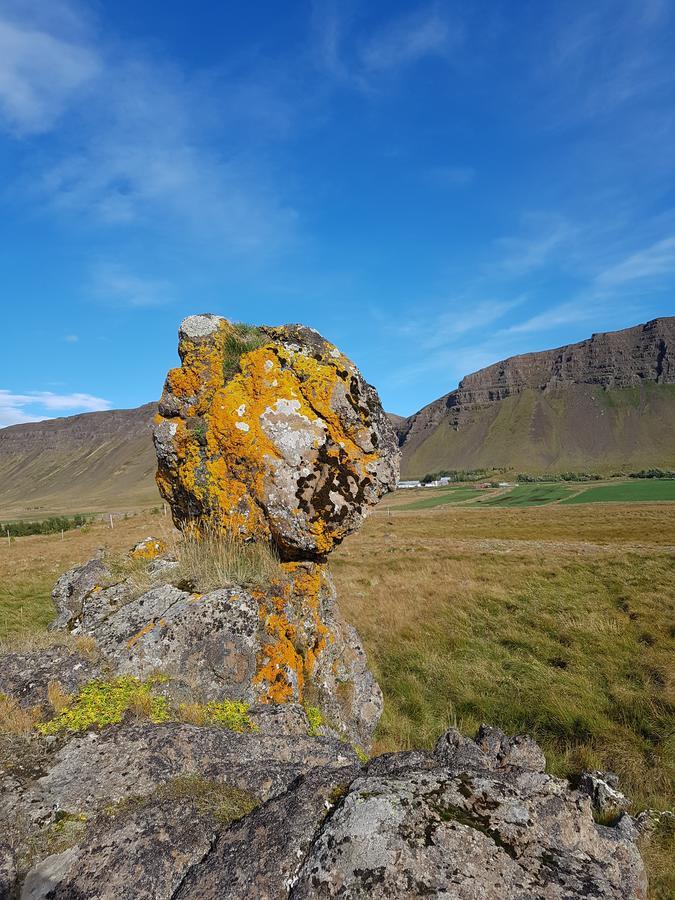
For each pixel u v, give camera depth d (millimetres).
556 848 2691
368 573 19547
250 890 2451
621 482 126000
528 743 5371
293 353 7043
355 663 7098
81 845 2826
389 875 2324
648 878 4594
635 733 7766
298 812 2916
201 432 6855
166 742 3754
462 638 11625
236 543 6594
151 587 6121
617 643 10828
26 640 5613
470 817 2680
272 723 4660
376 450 6816
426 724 8297
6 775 3348
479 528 46500
